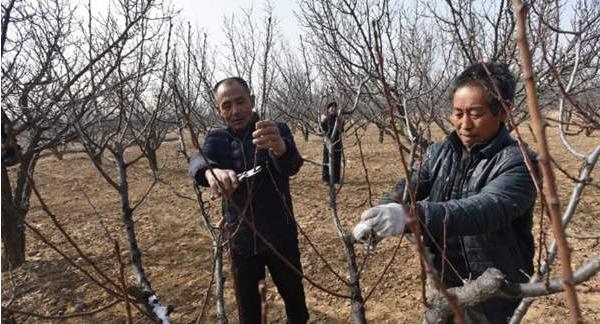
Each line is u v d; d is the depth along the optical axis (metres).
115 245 0.88
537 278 0.98
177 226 6.21
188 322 3.67
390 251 4.82
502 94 1.36
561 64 2.41
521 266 1.46
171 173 10.53
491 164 1.41
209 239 5.61
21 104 2.58
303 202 7.24
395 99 2.81
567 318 3.38
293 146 2.17
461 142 1.55
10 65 2.49
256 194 2.30
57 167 11.38
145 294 1.72
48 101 3.18
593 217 5.55
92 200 7.98
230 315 3.71
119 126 2.10
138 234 5.93
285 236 2.39
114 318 3.72
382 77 0.79
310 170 10.05
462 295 0.98
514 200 1.26
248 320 2.42
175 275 4.58
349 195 7.55
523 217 1.49
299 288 2.59
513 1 0.49
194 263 4.87
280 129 2.22
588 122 1.39
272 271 2.56
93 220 6.67
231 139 2.33
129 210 1.92
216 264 1.82
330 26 3.01
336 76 3.32
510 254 1.44
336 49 2.89
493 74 1.37
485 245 1.45
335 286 4.19
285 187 2.39
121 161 2.01
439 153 1.68
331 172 1.92
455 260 1.55
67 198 8.19
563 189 7.00
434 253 1.59
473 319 1.47
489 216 1.22
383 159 11.13
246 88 2.31
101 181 9.63
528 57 0.49
